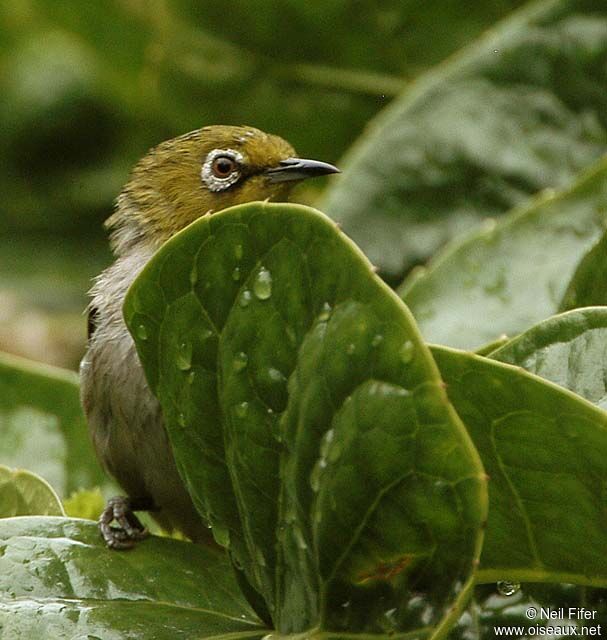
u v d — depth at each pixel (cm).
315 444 571
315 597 589
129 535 739
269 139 1291
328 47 1402
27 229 1638
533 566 603
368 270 542
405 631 556
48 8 1535
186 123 1472
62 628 660
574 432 550
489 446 572
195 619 677
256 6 1398
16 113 1658
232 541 660
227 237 614
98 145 1675
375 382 537
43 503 848
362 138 1400
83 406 1116
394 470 534
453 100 1241
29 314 1552
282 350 596
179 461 668
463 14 1365
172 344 648
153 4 1436
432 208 1236
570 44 1225
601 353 638
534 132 1230
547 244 1045
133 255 1252
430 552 548
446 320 1040
